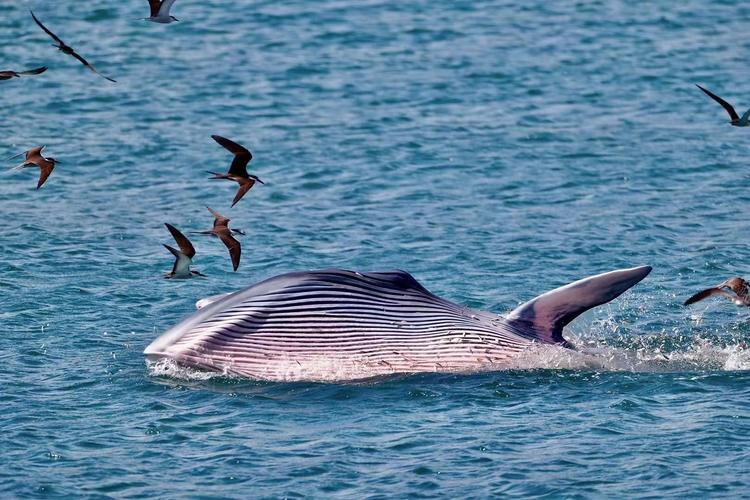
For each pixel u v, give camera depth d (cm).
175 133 11912
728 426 5847
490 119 12375
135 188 10431
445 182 10575
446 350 6900
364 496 5206
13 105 12694
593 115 12506
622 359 6956
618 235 9244
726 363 6912
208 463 5550
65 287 8150
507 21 16100
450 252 8888
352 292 6994
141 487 5309
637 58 14562
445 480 5344
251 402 6366
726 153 11306
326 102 12925
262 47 14925
